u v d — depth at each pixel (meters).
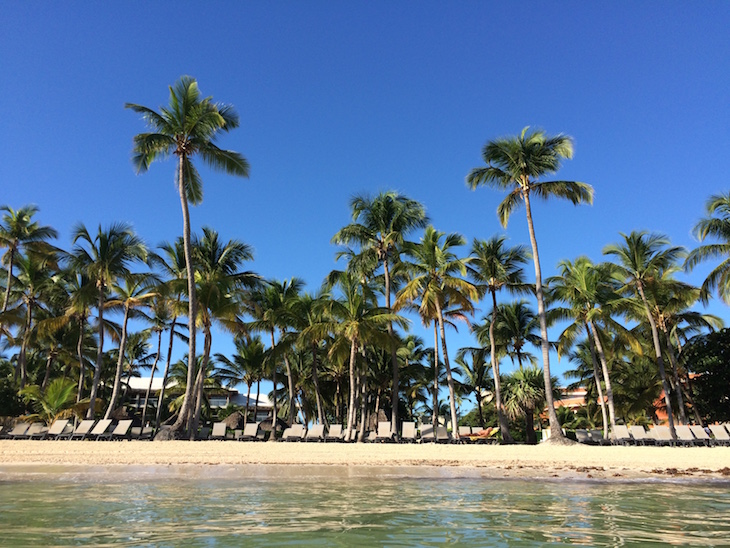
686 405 39.44
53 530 5.44
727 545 4.76
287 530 5.54
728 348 31.34
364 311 26.69
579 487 11.05
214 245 27.80
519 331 34.69
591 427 51.06
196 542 4.84
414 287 26.78
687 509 7.41
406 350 41.66
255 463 15.29
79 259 28.58
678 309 32.41
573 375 45.03
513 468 14.98
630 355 42.97
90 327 41.66
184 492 9.58
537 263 23.27
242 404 63.03
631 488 10.84
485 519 6.39
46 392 27.81
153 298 30.41
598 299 28.83
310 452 17.67
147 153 22.64
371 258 29.31
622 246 29.56
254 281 28.83
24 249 33.16
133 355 53.78
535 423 55.62
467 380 45.84
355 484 11.52
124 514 6.68
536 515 6.77
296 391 42.22
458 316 30.28
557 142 24.09
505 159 24.73
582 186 23.33
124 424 22.31
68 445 17.92
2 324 31.25
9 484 11.21
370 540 5.00
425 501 8.34
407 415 48.66
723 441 22.52
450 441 23.83
